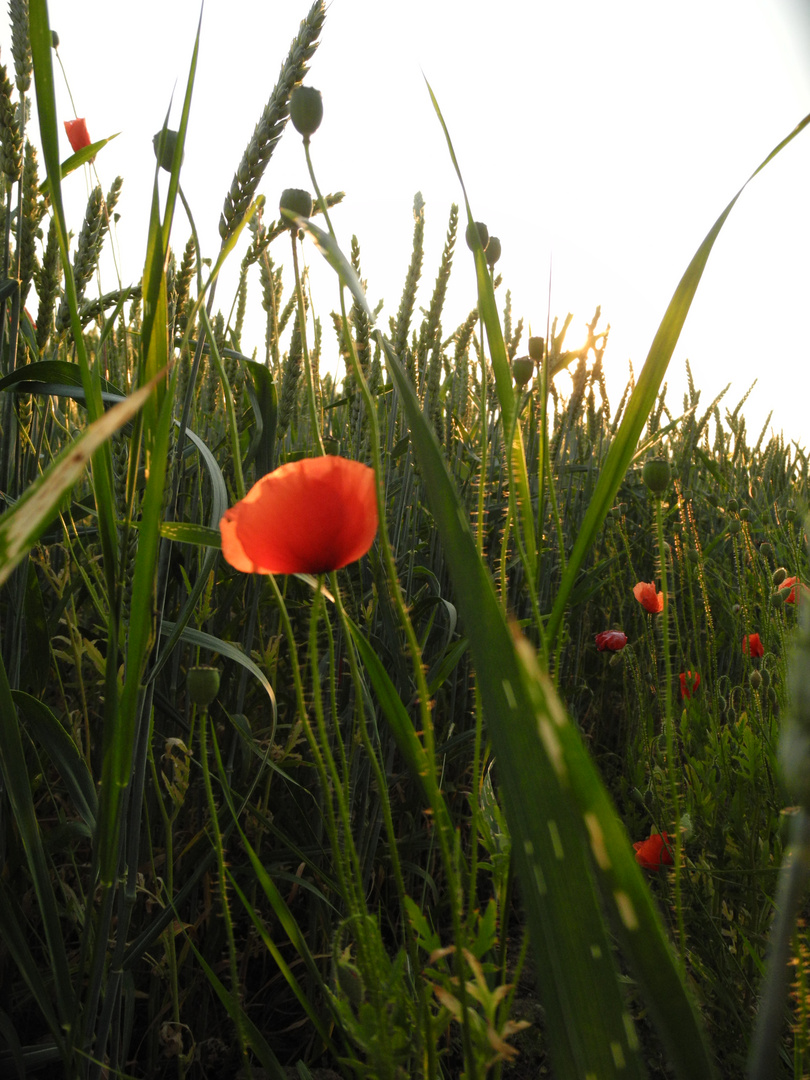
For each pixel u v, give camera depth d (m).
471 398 1.03
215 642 0.49
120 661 0.49
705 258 0.33
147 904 0.56
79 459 0.20
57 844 0.56
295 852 0.56
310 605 0.67
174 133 0.46
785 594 0.71
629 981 0.46
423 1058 0.32
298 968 0.69
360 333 0.67
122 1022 0.52
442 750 0.67
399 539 0.78
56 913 0.45
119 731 0.37
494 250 0.49
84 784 0.46
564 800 0.24
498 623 0.25
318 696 0.31
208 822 0.57
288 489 0.30
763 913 0.58
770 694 0.65
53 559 0.69
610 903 0.24
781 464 1.46
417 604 0.71
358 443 0.73
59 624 0.68
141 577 0.35
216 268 0.39
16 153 0.52
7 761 0.44
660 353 0.32
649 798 0.60
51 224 0.61
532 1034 0.61
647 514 1.20
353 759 0.60
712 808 0.62
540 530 0.40
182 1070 0.49
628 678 0.89
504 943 0.36
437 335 0.78
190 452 0.80
